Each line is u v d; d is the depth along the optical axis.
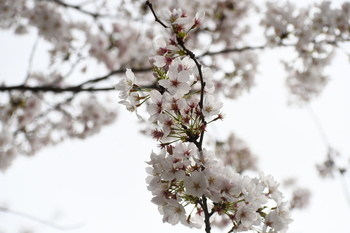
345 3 6.71
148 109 2.52
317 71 7.33
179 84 2.50
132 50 8.84
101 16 8.41
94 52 8.44
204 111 2.52
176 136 2.52
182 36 2.57
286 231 2.46
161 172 2.46
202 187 2.32
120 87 2.64
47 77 9.01
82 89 6.96
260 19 7.31
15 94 8.40
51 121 8.95
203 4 8.11
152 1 8.10
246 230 2.42
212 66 8.12
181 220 2.48
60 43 8.12
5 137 8.52
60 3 8.07
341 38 6.76
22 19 8.60
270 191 2.64
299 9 7.07
